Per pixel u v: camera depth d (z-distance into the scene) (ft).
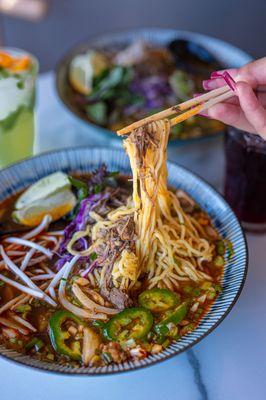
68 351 1.22
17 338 1.26
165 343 1.23
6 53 1.96
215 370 1.28
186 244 1.44
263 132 1.24
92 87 2.33
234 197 1.66
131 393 1.23
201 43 2.54
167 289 1.36
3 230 1.56
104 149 1.71
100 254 1.36
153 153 1.26
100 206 1.48
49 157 1.70
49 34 4.28
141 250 1.37
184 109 1.25
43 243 1.51
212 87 1.45
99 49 2.54
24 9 4.44
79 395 1.22
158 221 1.39
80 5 4.51
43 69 3.97
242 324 1.39
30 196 1.60
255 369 1.29
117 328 1.26
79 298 1.33
